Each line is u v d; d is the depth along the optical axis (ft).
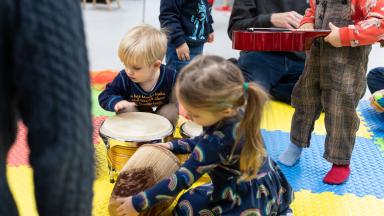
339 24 4.40
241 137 3.28
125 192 3.70
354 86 4.47
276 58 6.77
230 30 6.64
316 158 5.29
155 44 4.78
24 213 3.95
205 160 3.34
